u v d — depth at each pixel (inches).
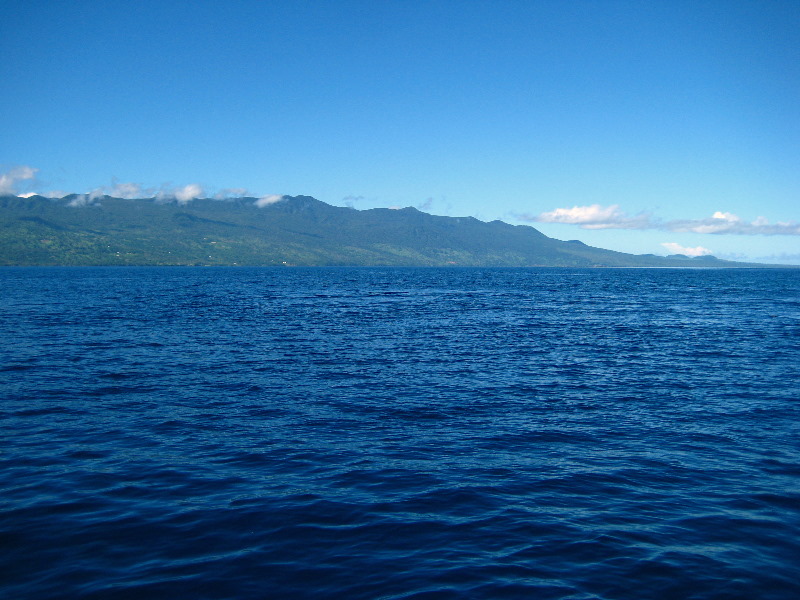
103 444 653.9
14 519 457.7
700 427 745.0
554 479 557.3
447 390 957.8
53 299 2994.6
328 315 2311.8
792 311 2647.6
